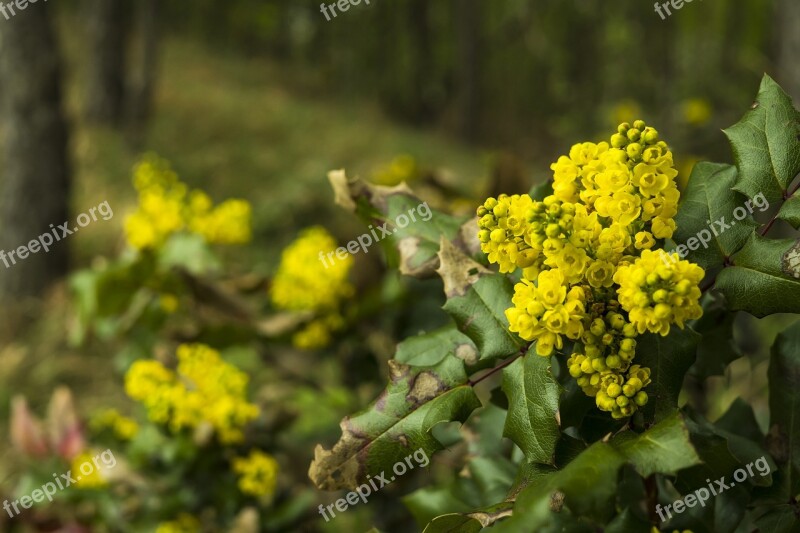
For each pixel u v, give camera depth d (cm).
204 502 219
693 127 405
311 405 261
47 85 580
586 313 92
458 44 1599
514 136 1639
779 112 101
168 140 1000
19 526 265
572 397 101
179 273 229
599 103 1145
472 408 101
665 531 116
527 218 90
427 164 1058
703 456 98
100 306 244
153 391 207
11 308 554
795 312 94
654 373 94
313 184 857
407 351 119
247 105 1192
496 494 134
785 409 115
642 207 94
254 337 238
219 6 1950
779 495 111
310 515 226
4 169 583
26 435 266
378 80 1794
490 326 101
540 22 1445
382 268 235
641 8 1051
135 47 1441
